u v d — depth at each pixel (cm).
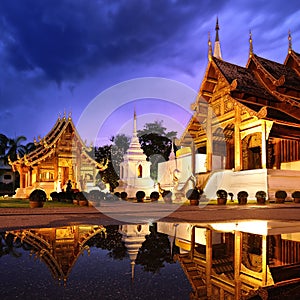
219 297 178
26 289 179
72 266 247
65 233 480
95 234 470
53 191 2098
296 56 2803
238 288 198
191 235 469
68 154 2205
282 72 2627
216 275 231
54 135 2211
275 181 1972
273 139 2500
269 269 254
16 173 4366
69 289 180
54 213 942
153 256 297
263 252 331
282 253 329
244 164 2392
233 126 2489
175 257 294
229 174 2203
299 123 2153
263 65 2602
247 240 419
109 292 174
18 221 699
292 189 2006
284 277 228
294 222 735
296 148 2355
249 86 2430
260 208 1306
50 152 2138
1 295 168
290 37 2889
